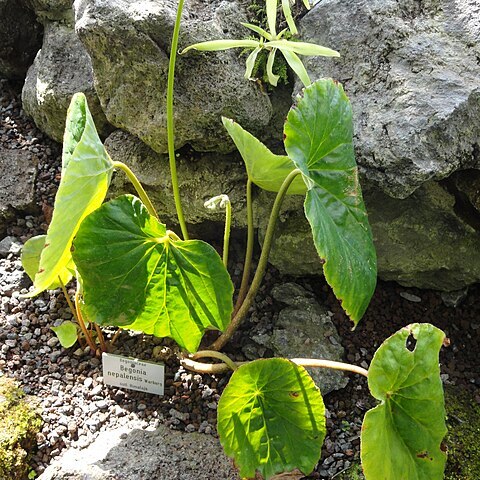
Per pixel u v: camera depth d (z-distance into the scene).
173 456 0.92
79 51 1.23
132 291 0.87
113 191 1.16
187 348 0.93
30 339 1.10
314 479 0.94
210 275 0.86
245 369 0.81
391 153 0.94
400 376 0.78
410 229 1.09
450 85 0.96
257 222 1.11
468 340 1.14
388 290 1.19
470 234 1.09
